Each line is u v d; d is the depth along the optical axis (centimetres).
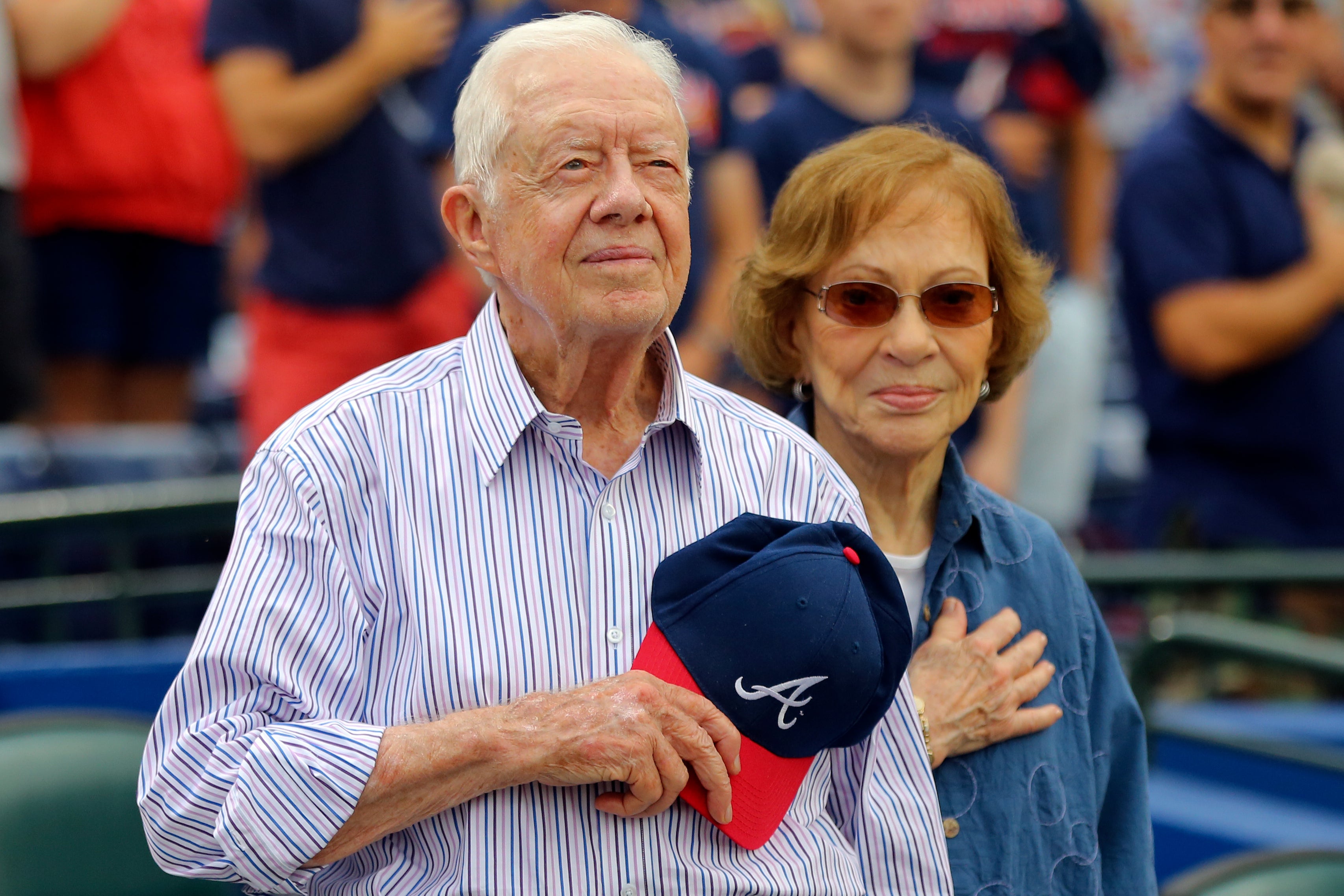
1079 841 729
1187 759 1421
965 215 729
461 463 638
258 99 1397
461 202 657
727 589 630
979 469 1412
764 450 698
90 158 1551
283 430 645
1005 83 1797
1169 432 1479
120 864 825
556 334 633
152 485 1354
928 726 714
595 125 620
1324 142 1535
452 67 1391
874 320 725
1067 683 755
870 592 664
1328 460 1430
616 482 654
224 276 1761
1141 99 2322
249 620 605
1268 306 1405
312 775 580
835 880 654
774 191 1419
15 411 1467
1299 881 844
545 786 612
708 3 1995
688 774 618
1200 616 1380
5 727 836
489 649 616
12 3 1495
